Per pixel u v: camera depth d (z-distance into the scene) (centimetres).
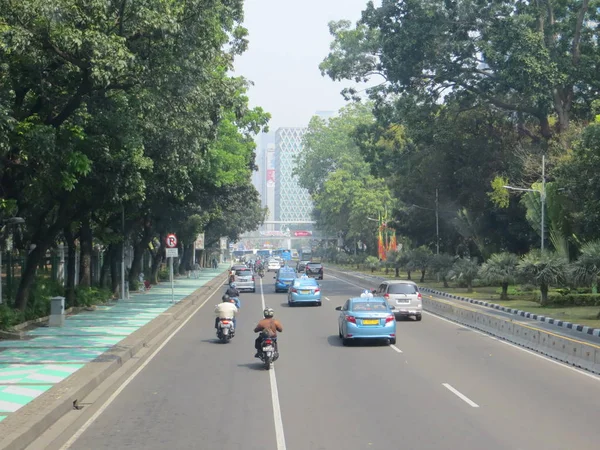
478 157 5322
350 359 1806
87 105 2048
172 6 1905
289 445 949
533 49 4316
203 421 1105
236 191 5597
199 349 2053
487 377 1518
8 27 1644
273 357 1661
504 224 5538
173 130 2319
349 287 5650
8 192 2358
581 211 3616
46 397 1238
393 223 6981
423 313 3400
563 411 1165
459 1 4550
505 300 4112
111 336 2269
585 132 3198
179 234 6300
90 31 1691
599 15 4678
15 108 2061
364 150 5997
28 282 2622
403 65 4741
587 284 3111
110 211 3662
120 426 1081
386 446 940
